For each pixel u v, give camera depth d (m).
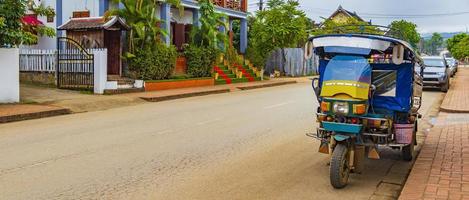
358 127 6.62
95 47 21.23
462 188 6.37
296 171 7.65
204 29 26.36
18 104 15.34
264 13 35.75
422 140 10.25
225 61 29.41
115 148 9.06
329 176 7.37
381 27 7.93
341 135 6.68
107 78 19.84
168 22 25.08
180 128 11.52
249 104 17.16
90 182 6.80
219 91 22.89
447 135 10.55
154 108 15.95
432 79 23.20
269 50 35.69
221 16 27.09
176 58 23.91
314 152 9.02
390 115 7.25
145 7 21.14
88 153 8.61
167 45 23.75
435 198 5.95
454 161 8.00
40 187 6.53
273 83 28.67
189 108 15.87
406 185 6.58
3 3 14.62
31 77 20.64
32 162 7.91
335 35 7.21
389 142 7.16
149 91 20.89
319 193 6.56
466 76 39.66
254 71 31.44
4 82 15.45
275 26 34.91
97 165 7.75
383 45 7.08
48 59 20.19
